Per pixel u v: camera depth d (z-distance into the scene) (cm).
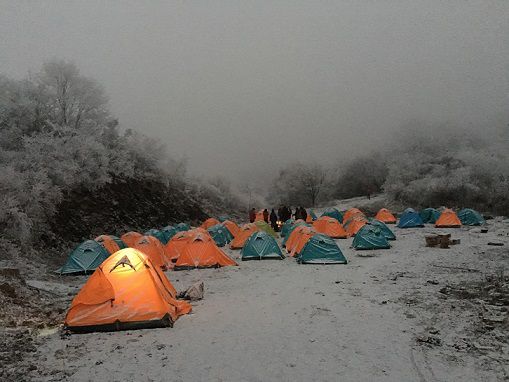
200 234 1585
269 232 2548
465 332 735
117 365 633
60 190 2111
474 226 2628
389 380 562
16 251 1521
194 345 715
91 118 2900
